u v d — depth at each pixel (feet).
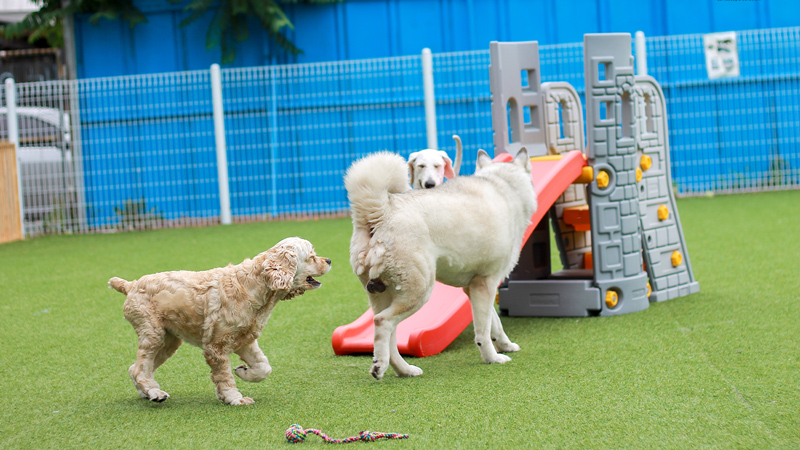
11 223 36.78
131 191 40.42
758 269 21.36
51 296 21.93
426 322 15.57
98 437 10.50
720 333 14.99
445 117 40.47
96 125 40.06
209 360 11.63
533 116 20.47
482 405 11.19
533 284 18.21
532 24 41.16
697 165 40.86
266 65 41.37
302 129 40.52
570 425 10.21
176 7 41.37
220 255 28.43
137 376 11.75
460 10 41.01
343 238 31.32
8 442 10.48
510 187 14.23
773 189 40.24
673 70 40.60
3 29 45.50
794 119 40.47
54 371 14.20
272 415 11.13
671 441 9.53
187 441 10.17
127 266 26.89
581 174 17.62
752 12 40.91
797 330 14.87
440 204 12.71
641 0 41.09
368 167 12.21
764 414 10.36
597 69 17.54
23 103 38.58
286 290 11.32
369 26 41.24
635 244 18.15
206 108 40.29
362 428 10.44
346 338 14.98
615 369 12.85
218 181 40.16
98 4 40.96
